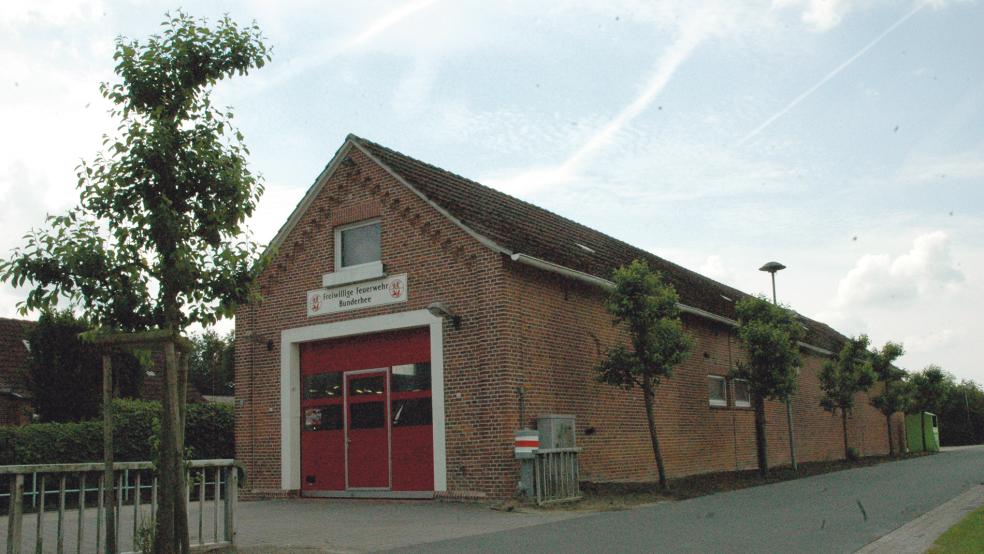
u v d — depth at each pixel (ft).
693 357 72.13
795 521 36.40
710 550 28.60
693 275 101.14
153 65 27.37
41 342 82.02
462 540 32.86
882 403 113.91
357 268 56.59
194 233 27.63
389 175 56.34
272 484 59.11
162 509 26.14
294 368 59.72
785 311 70.95
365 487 55.21
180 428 27.43
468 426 50.34
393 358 55.26
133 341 26.68
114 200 26.43
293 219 60.75
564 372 54.60
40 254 25.90
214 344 217.77
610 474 57.77
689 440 69.26
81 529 27.53
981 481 57.77
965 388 210.38
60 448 61.52
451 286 52.37
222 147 28.22
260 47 28.73
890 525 34.55
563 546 30.35
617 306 53.26
